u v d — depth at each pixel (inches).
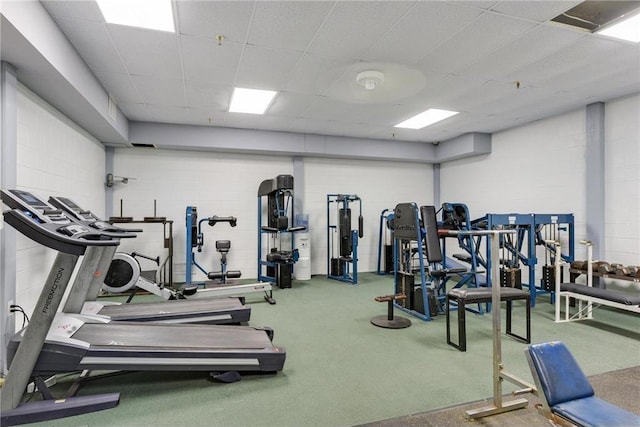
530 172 239.9
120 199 245.0
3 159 105.9
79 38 122.9
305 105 201.9
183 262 259.9
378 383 105.9
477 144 268.4
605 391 100.2
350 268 305.1
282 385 105.0
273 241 279.6
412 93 183.3
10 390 85.1
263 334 124.9
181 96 184.5
